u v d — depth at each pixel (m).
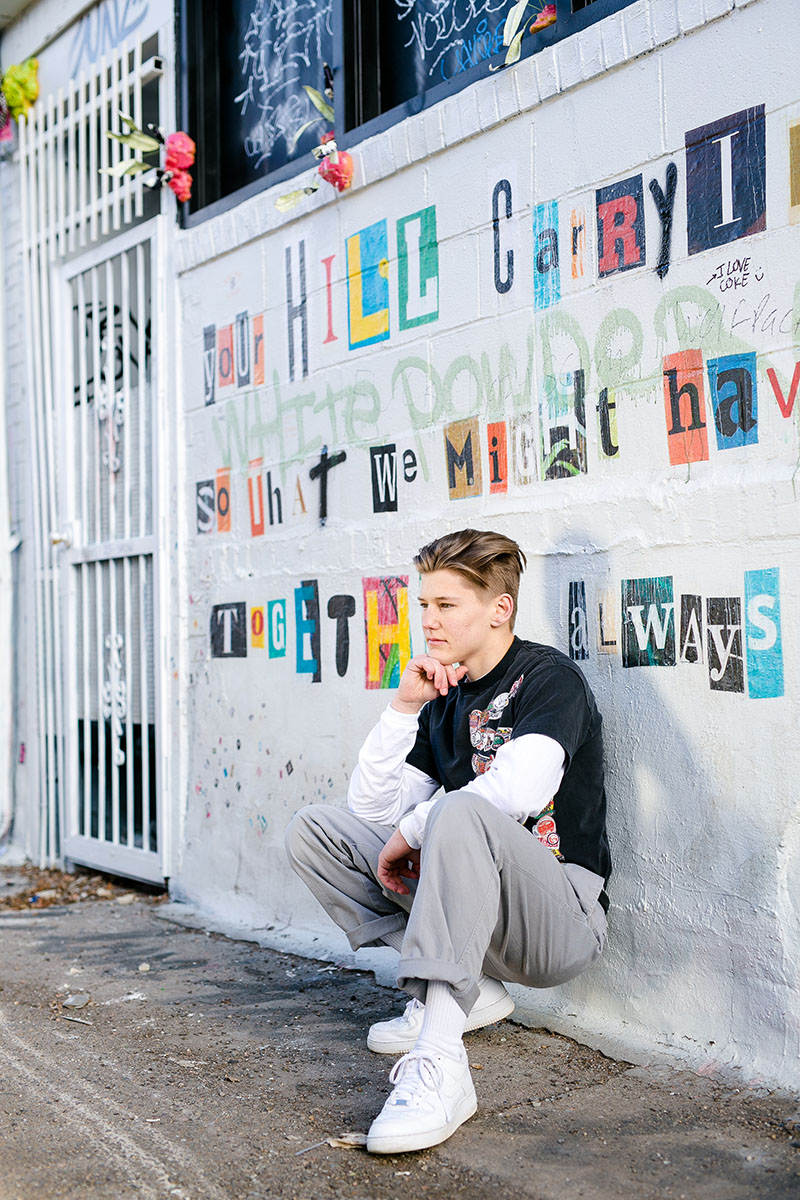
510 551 2.54
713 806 2.54
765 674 2.44
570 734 2.33
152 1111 2.40
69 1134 2.29
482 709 2.55
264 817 4.03
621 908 2.75
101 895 4.78
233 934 3.98
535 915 2.30
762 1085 2.37
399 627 3.46
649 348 2.71
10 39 5.74
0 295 5.87
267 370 4.05
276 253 4.00
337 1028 2.93
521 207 3.04
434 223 3.33
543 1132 2.23
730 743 2.51
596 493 2.83
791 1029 2.36
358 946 2.71
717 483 2.54
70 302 5.40
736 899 2.48
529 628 3.01
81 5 5.11
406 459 3.44
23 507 5.70
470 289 3.21
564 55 2.89
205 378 4.39
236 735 4.20
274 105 4.36
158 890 4.74
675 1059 2.54
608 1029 2.74
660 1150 2.13
